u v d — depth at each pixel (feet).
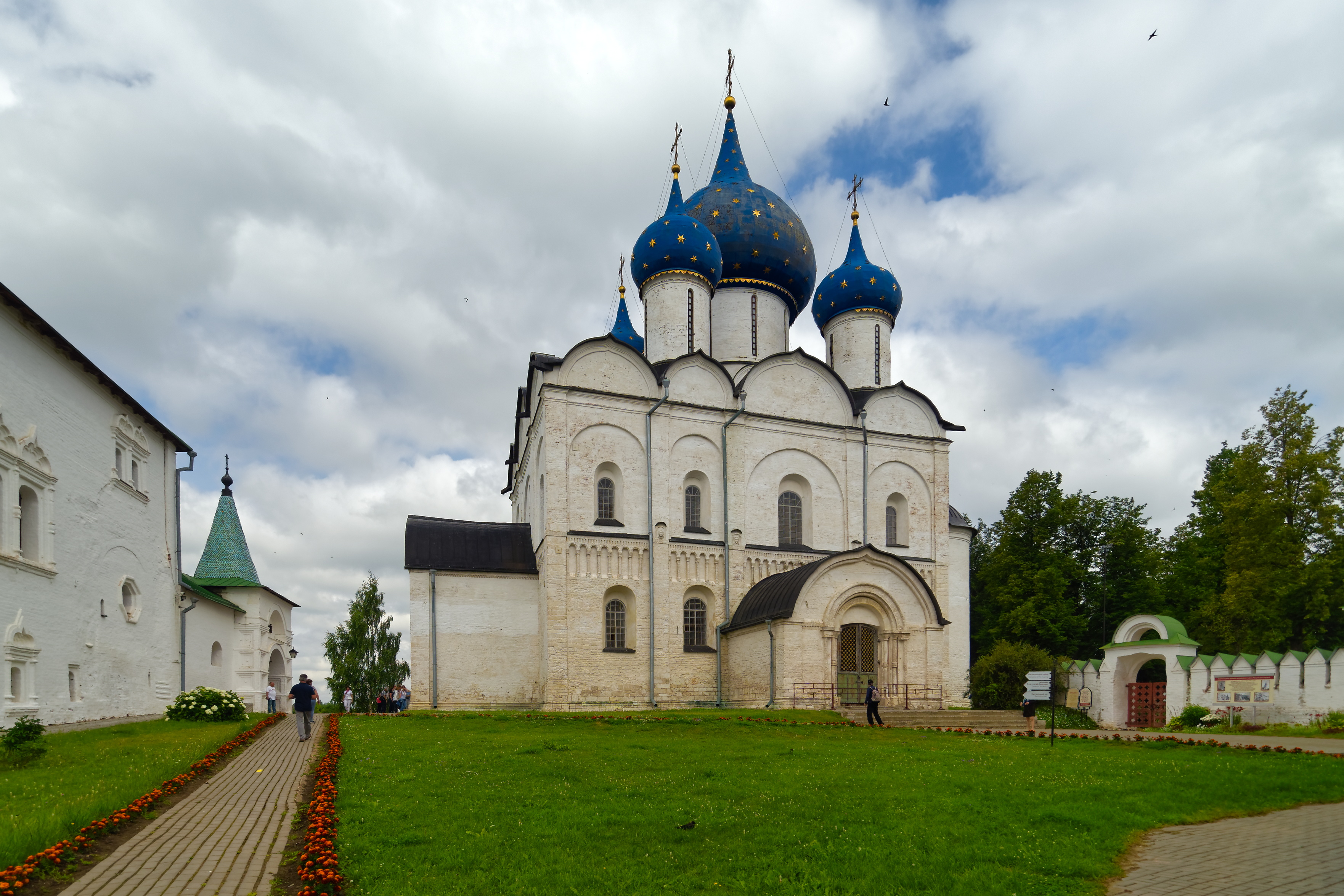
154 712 98.32
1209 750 67.56
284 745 66.85
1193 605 163.94
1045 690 72.43
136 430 95.20
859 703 122.21
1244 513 137.08
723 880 27.94
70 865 29.40
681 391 138.41
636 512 131.34
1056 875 29.73
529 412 150.82
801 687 116.67
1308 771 52.95
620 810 38.37
